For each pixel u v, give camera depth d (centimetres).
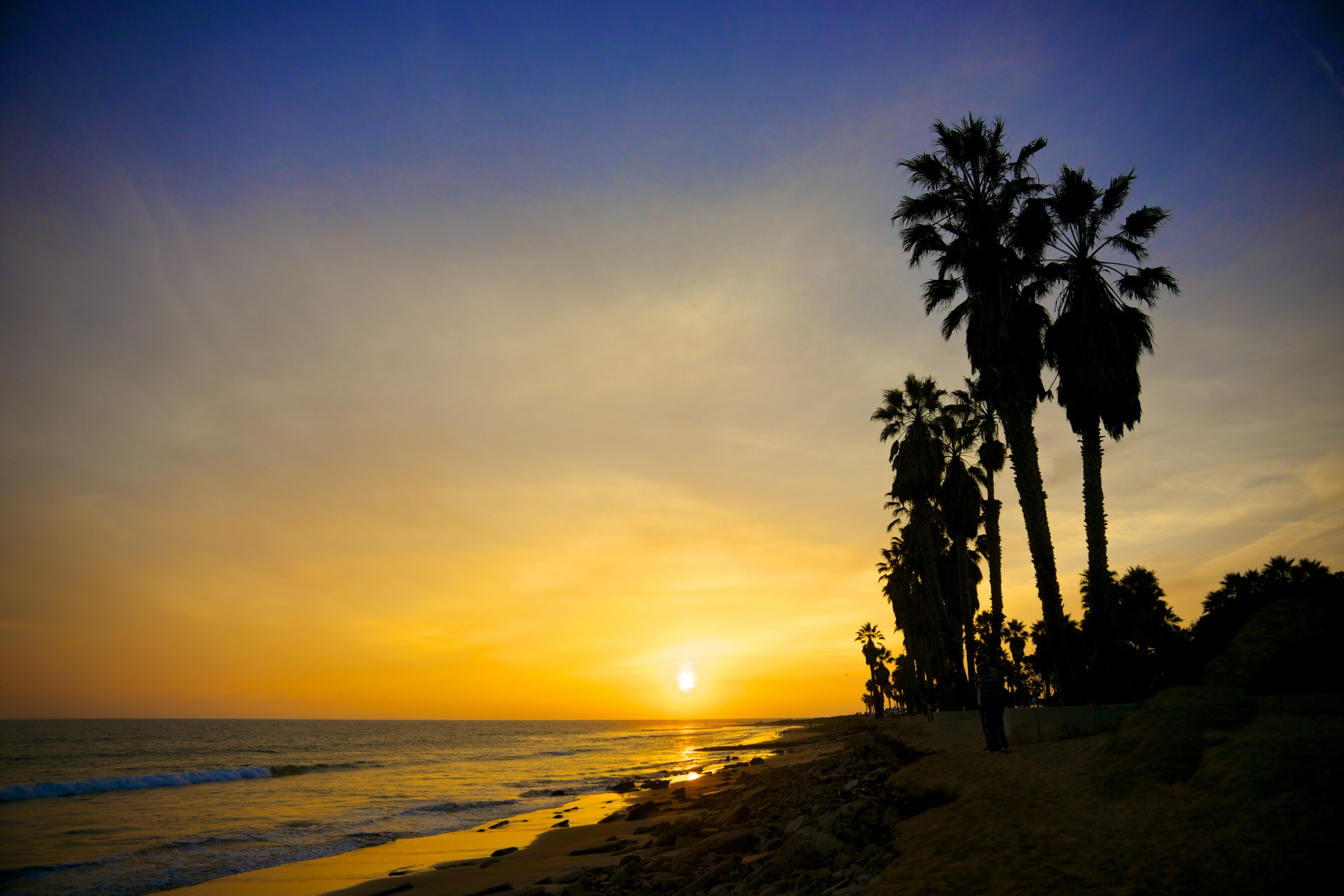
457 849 1919
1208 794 654
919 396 3553
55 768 5166
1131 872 530
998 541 3030
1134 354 1922
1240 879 477
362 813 2756
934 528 3966
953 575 4009
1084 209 1983
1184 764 744
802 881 861
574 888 1231
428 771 4941
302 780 4259
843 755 2769
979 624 4809
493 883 1431
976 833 731
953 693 3409
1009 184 2186
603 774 4719
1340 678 992
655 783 3669
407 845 2002
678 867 1252
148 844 2061
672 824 1945
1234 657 1066
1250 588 2942
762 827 1502
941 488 3462
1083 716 1345
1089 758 930
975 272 2128
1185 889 482
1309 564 2919
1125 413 1916
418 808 2870
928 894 585
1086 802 746
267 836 2186
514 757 6731
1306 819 538
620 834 2020
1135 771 784
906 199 2333
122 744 8381
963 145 2231
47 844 2055
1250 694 991
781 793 2081
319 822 2492
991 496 3075
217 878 1597
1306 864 472
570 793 3444
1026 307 2086
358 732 15375
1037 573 1938
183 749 7488
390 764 5722
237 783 4028
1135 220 1995
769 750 7112
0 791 3216
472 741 11131
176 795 3394
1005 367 2056
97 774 4791
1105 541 1845
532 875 1478
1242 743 721
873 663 9250
